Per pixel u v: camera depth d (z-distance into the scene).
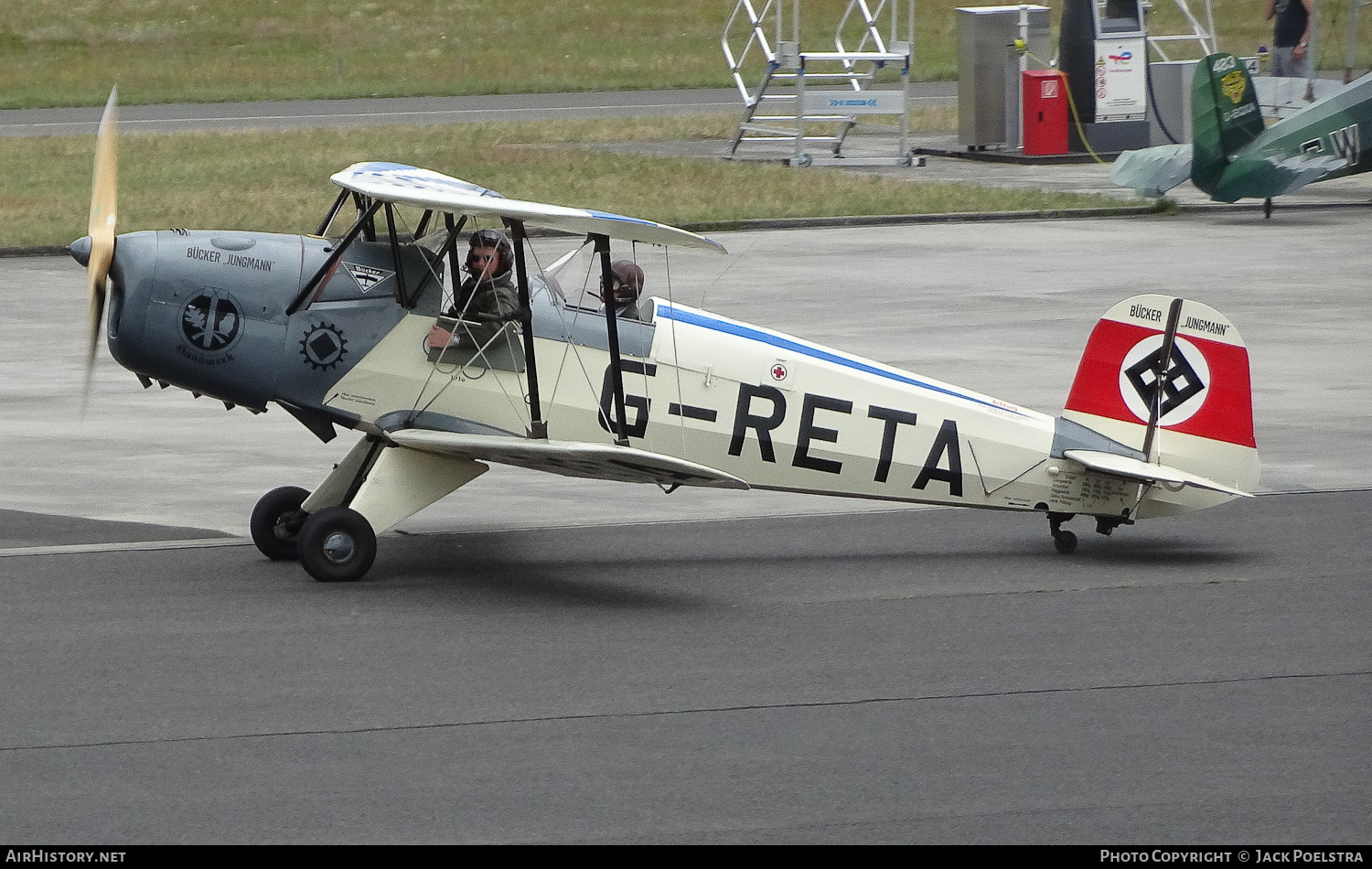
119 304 31.11
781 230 81.69
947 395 34.31
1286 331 58.97
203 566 32.34
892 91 104.00
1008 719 24.75
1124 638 28.88
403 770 22.30
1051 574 33.19
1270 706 25.47
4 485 38.69
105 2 176.38
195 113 129.62
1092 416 34.78
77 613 29.08
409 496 31.92
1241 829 20.89
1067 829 20.81
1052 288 66.81
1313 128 84.75
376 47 165.50
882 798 21.72
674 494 40.19
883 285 67.12
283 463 41.41
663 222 79.75
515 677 26.14
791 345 33.78
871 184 94.44
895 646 28.25
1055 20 168.62
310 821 20.67
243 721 24.00
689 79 153.12
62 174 93.69
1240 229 83.12
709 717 24.55
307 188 87.81
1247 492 34.88
